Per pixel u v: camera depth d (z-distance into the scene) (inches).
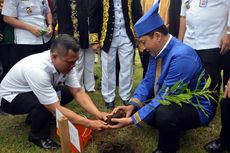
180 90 113.7
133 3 171.2
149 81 135.9
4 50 172.9
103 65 178.2
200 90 119.8
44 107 133.9
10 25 167.5
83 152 135.2
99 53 180.9
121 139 144.9
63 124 95.9
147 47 121.1
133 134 148.7
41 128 136.8
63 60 117.4
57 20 181.2
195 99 124.6
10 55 173.9
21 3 165.5
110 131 150.6
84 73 200.2
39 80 121.6
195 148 135.9
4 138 146.4
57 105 125.5
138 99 135.3
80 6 178.5
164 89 120.9
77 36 180.4
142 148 138.1
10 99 137.9
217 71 151.6
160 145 127.0
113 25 169.3
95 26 170.9
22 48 169.9
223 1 144.9
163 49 120.5
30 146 139.9
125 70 178.4
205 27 148.4
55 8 196.2
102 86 182.5
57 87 139.3
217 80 149.0
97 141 143.3
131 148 138.3
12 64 174.2
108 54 174.2
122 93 184.1
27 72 124.6
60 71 124.3
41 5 172.6
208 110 126.9
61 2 175.6
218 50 149.8
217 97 143.6
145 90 136.6
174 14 168.9
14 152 135.7
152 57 133.2
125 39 172.2
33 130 137.6
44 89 123.0
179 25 167.9
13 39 169.2
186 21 156.9
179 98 111.7
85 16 180.9
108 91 181.5
